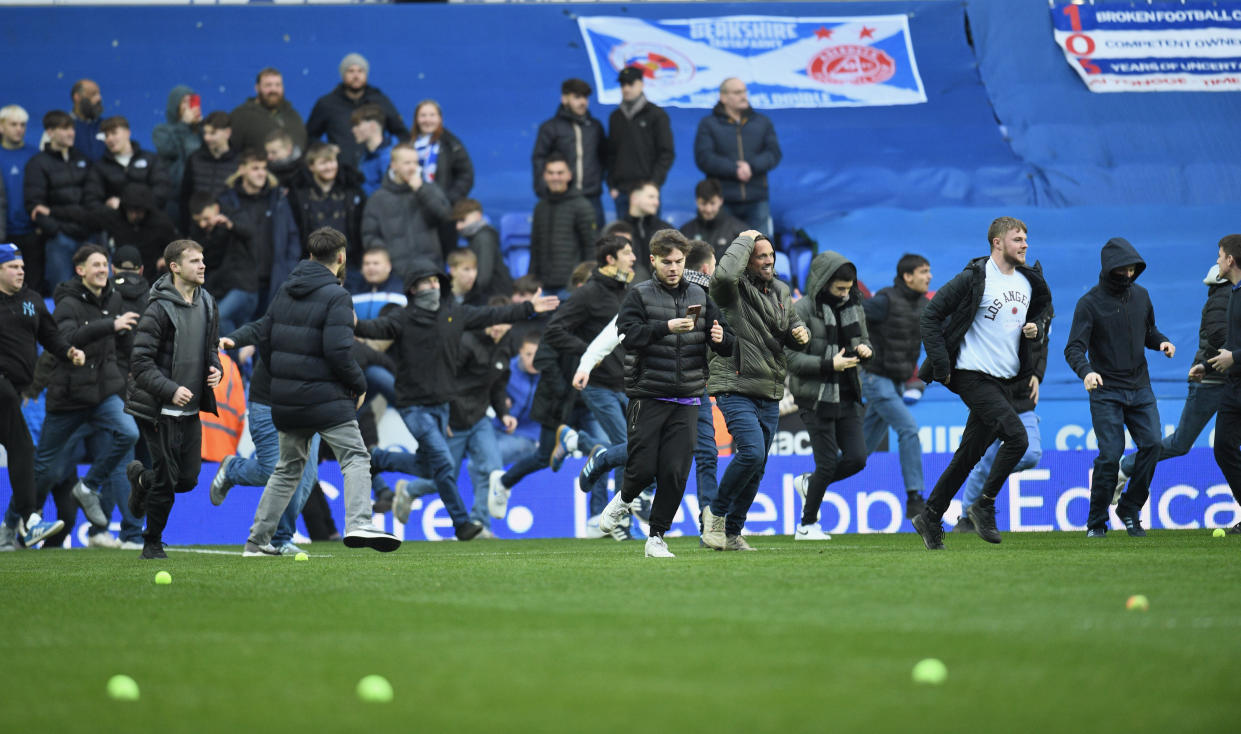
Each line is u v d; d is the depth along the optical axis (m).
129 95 76.56
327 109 63.78
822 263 36.50
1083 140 78.44
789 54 81.38
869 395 46.78
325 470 48.56
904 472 46.72
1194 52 82.06
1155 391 57.88
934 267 70.06
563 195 58.53
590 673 13.98
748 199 63.56
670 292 29.55
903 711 11.86
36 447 43.44
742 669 14.12
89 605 21.52
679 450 30.08
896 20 82.56
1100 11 82.81
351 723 11.59
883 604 19.73
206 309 34.16
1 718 12.03
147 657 15.62
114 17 79.19
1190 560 28.33
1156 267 69.44
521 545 41.69
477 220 57.34
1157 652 14.98
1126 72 81.12
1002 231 31.61
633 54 81.19
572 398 45.38
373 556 35.00
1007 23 82.50
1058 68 81.44
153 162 57.22
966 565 27.16
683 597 21.20
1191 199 76.25
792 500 49.56
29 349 40.06
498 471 47.16
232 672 14.44
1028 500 49.41
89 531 45.78
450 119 78.38
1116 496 48.19
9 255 39.28
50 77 76.75
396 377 43.56
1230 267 37.50
